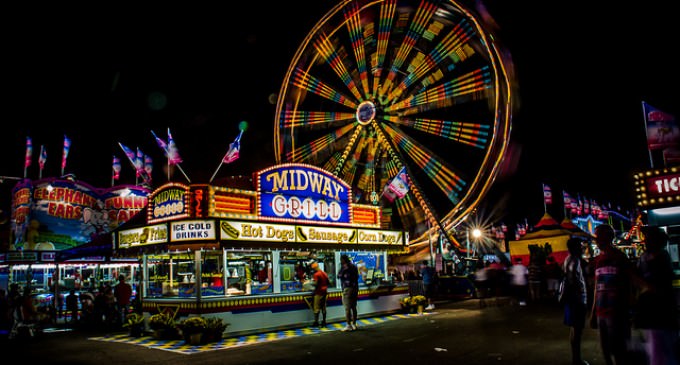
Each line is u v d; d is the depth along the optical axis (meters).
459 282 23.17
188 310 12.56
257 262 14.28
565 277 7.48
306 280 14.96
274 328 13.48
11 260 20.83
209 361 9.39
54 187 23.95
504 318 14.06
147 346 11.59
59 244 23.77
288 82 26.09
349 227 16.12
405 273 26.23
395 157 24.38
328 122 27.22
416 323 13.91
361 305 16.09
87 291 21.70
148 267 14.87
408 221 25.44
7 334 15.34
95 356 10.55
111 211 25.81
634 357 6.91
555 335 10.64
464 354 8.91
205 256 13.65
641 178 13.82
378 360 8.74
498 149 21.81
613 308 6.04
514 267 20.56
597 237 6.40
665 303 5.51
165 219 13.20
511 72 21.70
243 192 13.30
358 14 26.19
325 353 9.69
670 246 13.07
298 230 14.38
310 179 15.17
